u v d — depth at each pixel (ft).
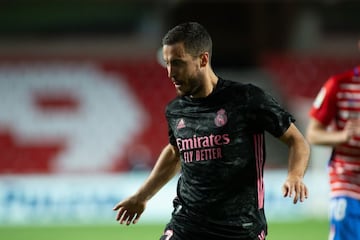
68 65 261.03
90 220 187.83
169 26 281.33
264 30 287.28
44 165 240.32
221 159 54.60
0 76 252.62
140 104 254.68
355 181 70.28
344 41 282.77
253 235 54.80
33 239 152.87
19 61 259.60
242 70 290.97
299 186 52.01
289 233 160.76
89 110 251.60
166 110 58.13
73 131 246.06
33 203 188.44
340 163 71.00
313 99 259.60
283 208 192.13
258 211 55.36
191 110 56.08
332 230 72.02
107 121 249.96
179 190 57.36
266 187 191.72
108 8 273.95
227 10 287.48
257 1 280.31
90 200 190.19
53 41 271.90
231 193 54.54
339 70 271.69
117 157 242.99
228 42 290.76
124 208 60.64
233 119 54.44
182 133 56.29
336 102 71.77
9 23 269.44
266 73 268.82
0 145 241.96
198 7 286.25
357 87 71.15
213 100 55.16
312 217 193.36
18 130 244.42
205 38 54.49
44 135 244.42
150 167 235.40
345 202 70.49
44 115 247.91
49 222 186.19
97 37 274.57
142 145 245.45
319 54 282.56
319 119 72.33
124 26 275.39
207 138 54.95
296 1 278.05
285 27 285.23
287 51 286.25
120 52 274.36
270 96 55.11
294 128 55.21
